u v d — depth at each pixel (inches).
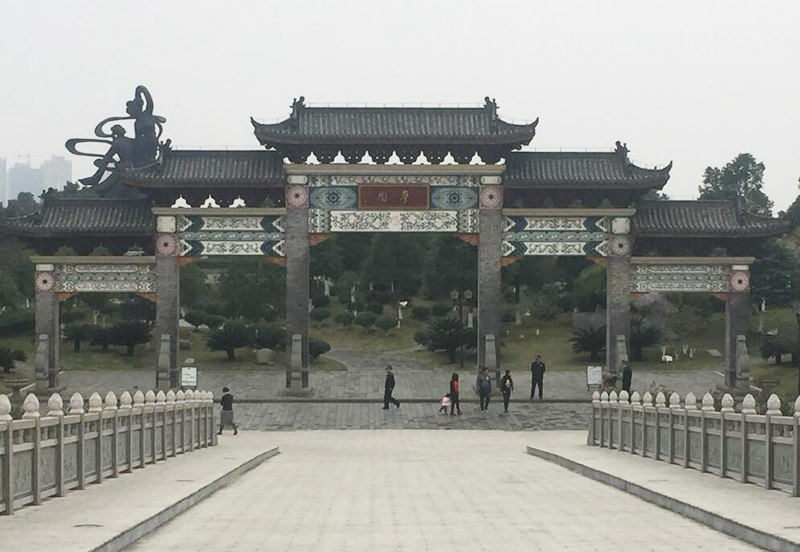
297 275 2977.4
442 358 4001.0
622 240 2992.1
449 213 2992.1
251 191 3041.3
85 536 797.2
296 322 2972.4
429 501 1152.8
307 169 2967.5
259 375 3376.0
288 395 2933.1
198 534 898.7
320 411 2743.6
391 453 1919.3
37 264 2974.9
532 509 1072.2
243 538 877.2
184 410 1739.7
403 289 4990.2
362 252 5251.0
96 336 3799.2
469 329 3882.9
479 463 1692.9
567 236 2999.5
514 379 3282.5
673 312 4008.4
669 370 3513.8
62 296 2987.2
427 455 1873.8
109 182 3545.8
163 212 2965.1
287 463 1700.3
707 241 3053.6
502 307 4660.4
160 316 2967.5
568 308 4586.6
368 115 3048.7
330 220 2987.2
